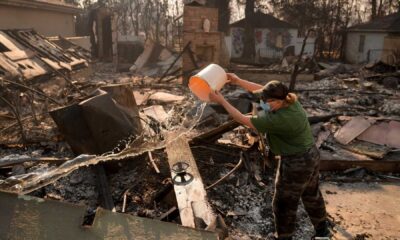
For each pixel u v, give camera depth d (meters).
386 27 27.22
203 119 7.28
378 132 6.38
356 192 4.80
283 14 35.84
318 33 32.16
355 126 6.58
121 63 24.12
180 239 2.03
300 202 4.32
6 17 17.30
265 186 4.63
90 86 10.91
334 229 3.87
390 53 19.53
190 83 3.04
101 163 4.67
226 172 4.88
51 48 15.65
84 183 4.51
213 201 4.23
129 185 4.48
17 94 8.08
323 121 7.26
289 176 2.99
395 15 29.16
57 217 1.92
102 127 4.81
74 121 4.79
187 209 3.02
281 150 2.98
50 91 10.60
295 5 34.53
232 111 2.93
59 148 5.85
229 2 32.59
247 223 3.87
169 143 4.66
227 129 5.04
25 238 1.82
